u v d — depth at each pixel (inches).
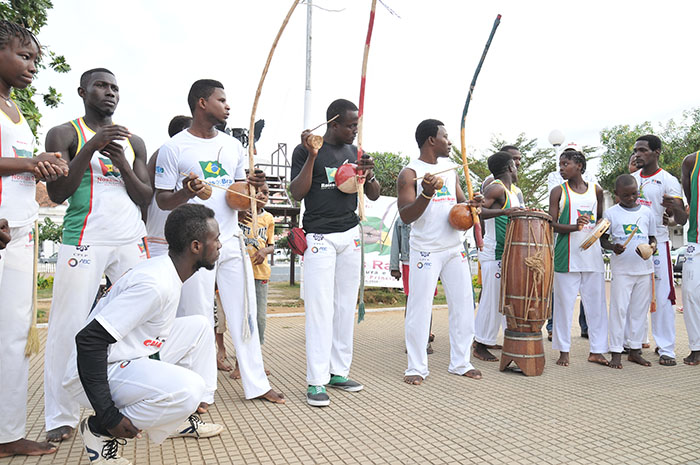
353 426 128.5
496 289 208.4
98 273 125.0
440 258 174.2
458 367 180.4
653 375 181.0
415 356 172.4
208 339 125.0
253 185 143.6
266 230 210.7
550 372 185.8
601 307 201.6
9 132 108.0
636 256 195.9
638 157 223.6
